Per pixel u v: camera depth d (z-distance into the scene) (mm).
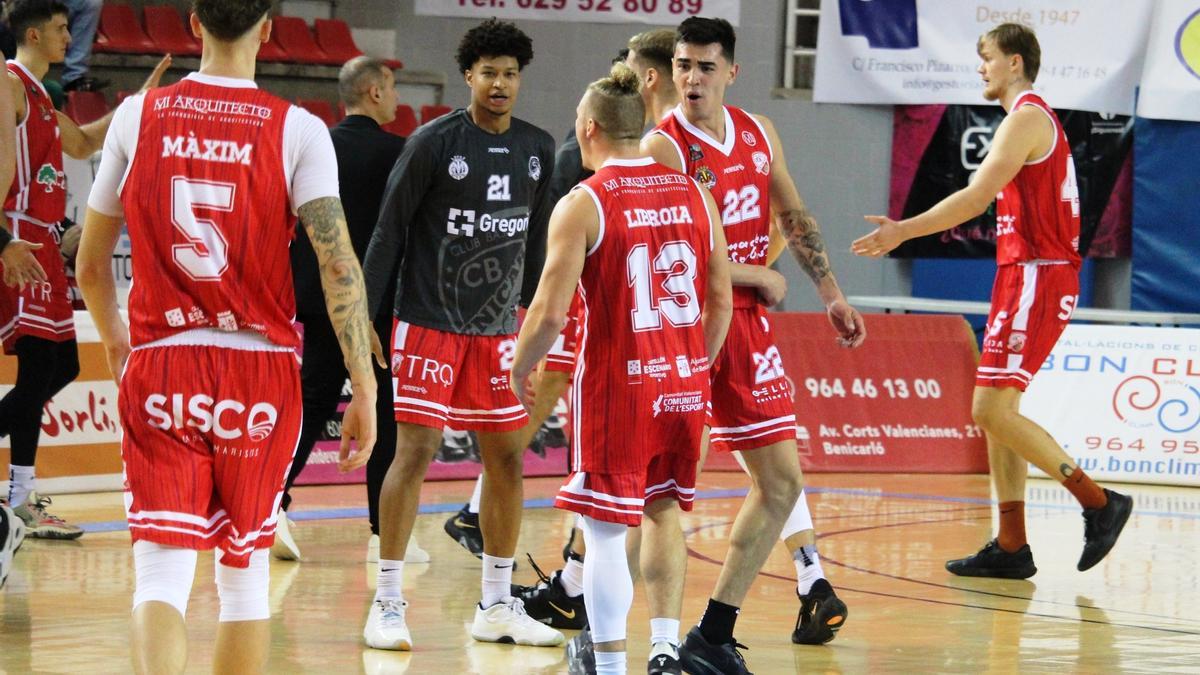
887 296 30766
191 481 7062
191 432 7074
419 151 10844
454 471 20938
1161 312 29469
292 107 7238
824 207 30812
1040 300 14297
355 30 31000
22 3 14414
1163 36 29141
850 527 17672
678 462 9102
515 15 30922
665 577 9031
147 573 7004
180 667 6789
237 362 7105
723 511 18594
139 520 7016
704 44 10273
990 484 22281
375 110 14617
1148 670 10531
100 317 7637
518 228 11312
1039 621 12344
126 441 7113
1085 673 10398
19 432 15156
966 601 13211
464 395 11008
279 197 7148
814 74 30469
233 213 7047
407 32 31031
